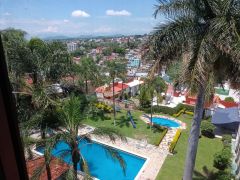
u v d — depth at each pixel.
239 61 9.91
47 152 10.25
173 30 11.13
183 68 10.23
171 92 41.72
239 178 16.16
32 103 14.22
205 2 10.71
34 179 9.95
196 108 12.48
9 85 1.89
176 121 33.12
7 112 1.84
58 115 11.77
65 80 19.97
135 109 37.47
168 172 19.30
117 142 24.66
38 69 16.69
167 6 11.05
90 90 38.28
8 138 1.87
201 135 27.30
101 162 21.81
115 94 42.03
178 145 24.70
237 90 11.84
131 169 20.77
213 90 10.92
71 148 11.46
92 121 31.28
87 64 34.75
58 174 13.51
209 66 10.33
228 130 28.23
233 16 10.34
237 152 20.97
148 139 26.03
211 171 19.36
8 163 1.90
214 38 10.20
